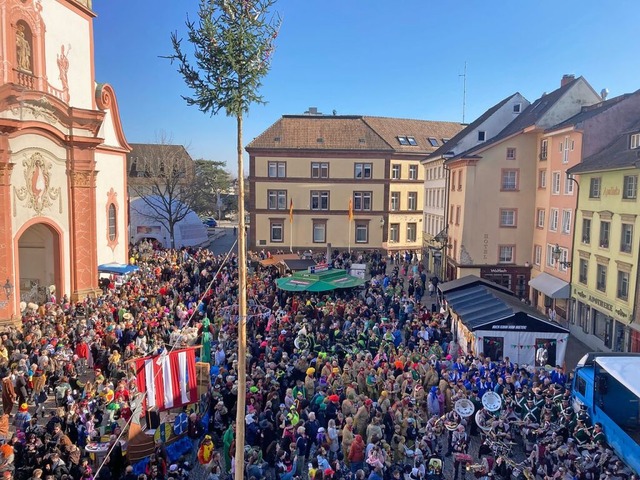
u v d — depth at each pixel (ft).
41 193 87.45
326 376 56.90
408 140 201.98
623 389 53.11
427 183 182.91
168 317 79.10
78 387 56.85
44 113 87.04
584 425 51.13
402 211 193.47
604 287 90.63
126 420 48.44
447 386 55.01
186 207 202.28
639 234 79.61
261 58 29.09
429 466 43.45
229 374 57.67
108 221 117.29
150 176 203.00
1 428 48.70
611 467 42.32
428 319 86.43
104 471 40.88
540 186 122.31
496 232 126.31
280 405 49.80
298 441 45.19
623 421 52.42
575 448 46.44
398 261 165.58
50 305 82.23
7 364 60.75
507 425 49.67
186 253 147.33
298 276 98.68
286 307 87.25
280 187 182.91
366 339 71.00
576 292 100.73
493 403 51.52
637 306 79.46
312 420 48.29
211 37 27.94
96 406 50.21
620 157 86.99
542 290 109.81
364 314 84.79
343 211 185.47
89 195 98.43
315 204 184.96
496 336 71.31
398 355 64.23
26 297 94.94
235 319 77.61
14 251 80.69
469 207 125.80
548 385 57.77
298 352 64.34
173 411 54.03
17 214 81.87
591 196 96.37
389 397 52.54
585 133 101.14
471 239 126.31
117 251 121.29
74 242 95.81
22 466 41.50
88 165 97.45
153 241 189.98
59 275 93.50
